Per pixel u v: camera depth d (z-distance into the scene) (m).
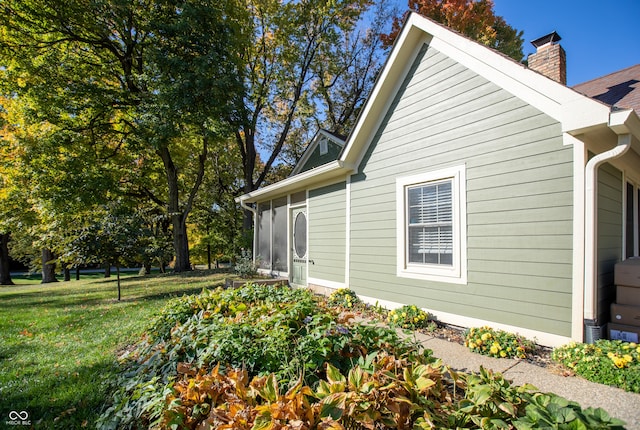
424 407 1.93
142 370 2.97
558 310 3.64
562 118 3.59
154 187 16.88
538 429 1.51
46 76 10.89
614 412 2.41
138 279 13.15
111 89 11.96
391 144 5.79
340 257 7.03
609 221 4.29
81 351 4.22
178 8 11.50
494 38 15.42
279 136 20.88
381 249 5.93
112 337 4.77
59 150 11.41
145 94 11.69
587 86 7.89
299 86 17.55
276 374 2.34
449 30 4.72
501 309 4.12
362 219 6.40
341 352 2.69
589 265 3.44
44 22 10.79
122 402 2.32
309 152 13.00
